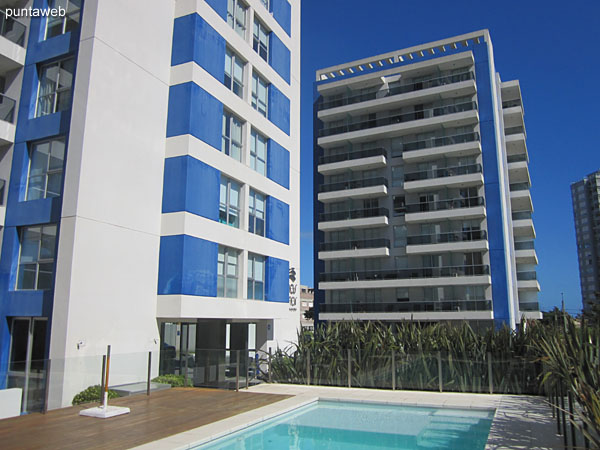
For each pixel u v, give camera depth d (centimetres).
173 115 1766
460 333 1584
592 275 13050
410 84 4488
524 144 4878
